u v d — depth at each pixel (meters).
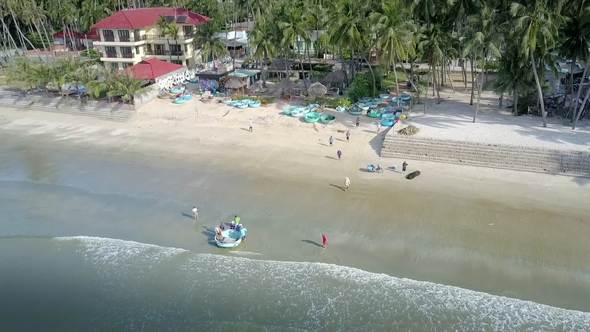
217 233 43.62
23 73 83.50
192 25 99.94
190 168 58.47
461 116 67.19
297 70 95.25
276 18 81.81
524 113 67.31
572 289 36.66
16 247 44.81
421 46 67.56
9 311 37.62
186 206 50.09
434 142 57.69
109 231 46.69
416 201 48.56
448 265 39.78
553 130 59.69
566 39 60.09
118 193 53.50
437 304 36.22
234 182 54.41
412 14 69.94
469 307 35.75
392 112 70.12
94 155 63.97
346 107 73.19
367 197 49.72
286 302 37.25
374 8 70.62
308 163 57.88
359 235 43.94
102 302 38.19
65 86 83.38
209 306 37.22
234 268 40.94
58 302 38.41
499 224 44.22
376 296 37.25
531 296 36.34
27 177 58.59
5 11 118.94
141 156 62.75
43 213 50.19
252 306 37.03
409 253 41.38
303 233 44.62
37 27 124.75
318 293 37.88
